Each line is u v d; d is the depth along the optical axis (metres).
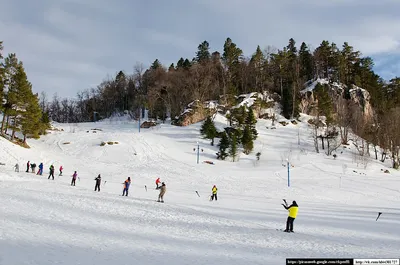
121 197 25.22
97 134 74.38
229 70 108.75
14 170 40.03
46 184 29.89
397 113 77.12
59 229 11.70
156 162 57.38
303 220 20.94
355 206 32.22
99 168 51.62
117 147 64.50
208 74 103.81
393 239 15.39
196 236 13.02
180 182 44.06
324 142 79.75
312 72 119.44
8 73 54.59
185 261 8.84
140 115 106.94
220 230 14.85
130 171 50.28
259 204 29.11
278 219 20.56
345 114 84.94
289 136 83.00
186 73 108.50
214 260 9.22
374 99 102.94
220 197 32.72
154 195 30.59
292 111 95.81
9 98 53.47
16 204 16.42
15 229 10.73
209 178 47.75
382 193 42.25
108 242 10.48
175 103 100.69
